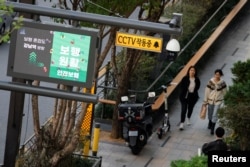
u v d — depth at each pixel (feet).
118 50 142.41
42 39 64.80
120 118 103.50
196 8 143.13
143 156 104.37
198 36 138.41
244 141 92.43
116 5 87.45
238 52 143.54
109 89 115.03
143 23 60.18
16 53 65.46
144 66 119.34
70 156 89.25
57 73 65.10
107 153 104.37
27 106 120.26
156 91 118.62
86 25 87.15
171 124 114.52
